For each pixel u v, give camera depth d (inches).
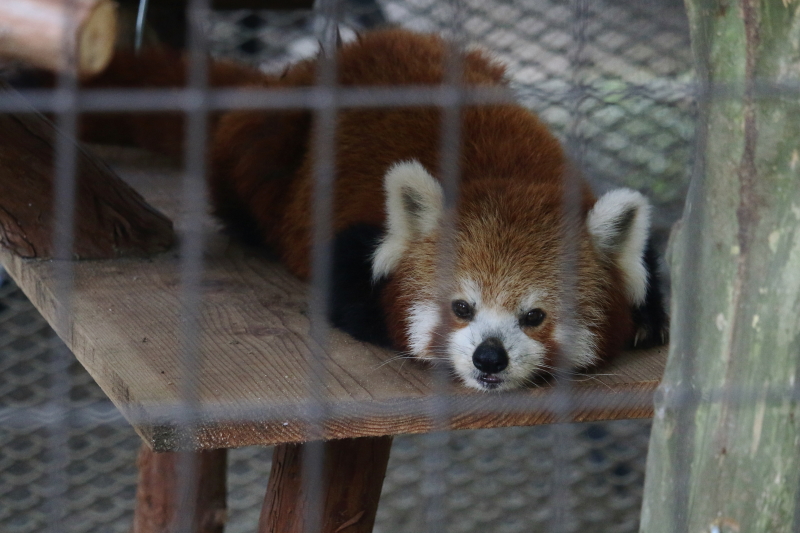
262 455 292.2
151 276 163.3
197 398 109.8
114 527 252.5
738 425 91.4
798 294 88.6
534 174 155.8
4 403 262.1
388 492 270.8
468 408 120.6
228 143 194.9
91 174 169.6
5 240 163.8
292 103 99.7
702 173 90.9
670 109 207.6
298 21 271.1
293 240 174.1
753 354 90.1
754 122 86.0
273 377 119.1
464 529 255.3
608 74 204.1
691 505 94.5
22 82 158.6
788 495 93.4
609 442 279.9
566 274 137.8
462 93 148.1
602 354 139.8
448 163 145.2
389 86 168.1
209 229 205.0
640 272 147.5
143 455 205.8
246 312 147.0
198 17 109.0
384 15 249.1
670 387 94.9
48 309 150.2
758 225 88.2
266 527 149.5
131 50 234.8
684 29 199.8
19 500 253.6
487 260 137.1
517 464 281.6
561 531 115.2
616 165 213.6
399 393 119.0
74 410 118.2
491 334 133.1
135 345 126.6
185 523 202.8
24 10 78.5
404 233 143.9
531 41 199.5
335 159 168.1
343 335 144.3
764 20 83.7
